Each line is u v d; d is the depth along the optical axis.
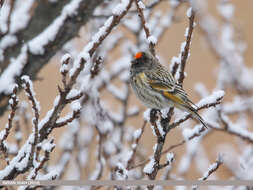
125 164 9.11
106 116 12.52
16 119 9.60
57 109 7.09
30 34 10.53
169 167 9.91
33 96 6.80
